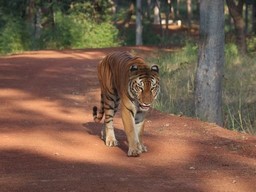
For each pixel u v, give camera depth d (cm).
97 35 4772
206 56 1670
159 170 1027
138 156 1121
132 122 1116
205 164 1077
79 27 4684
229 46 3222
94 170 1015
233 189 916
